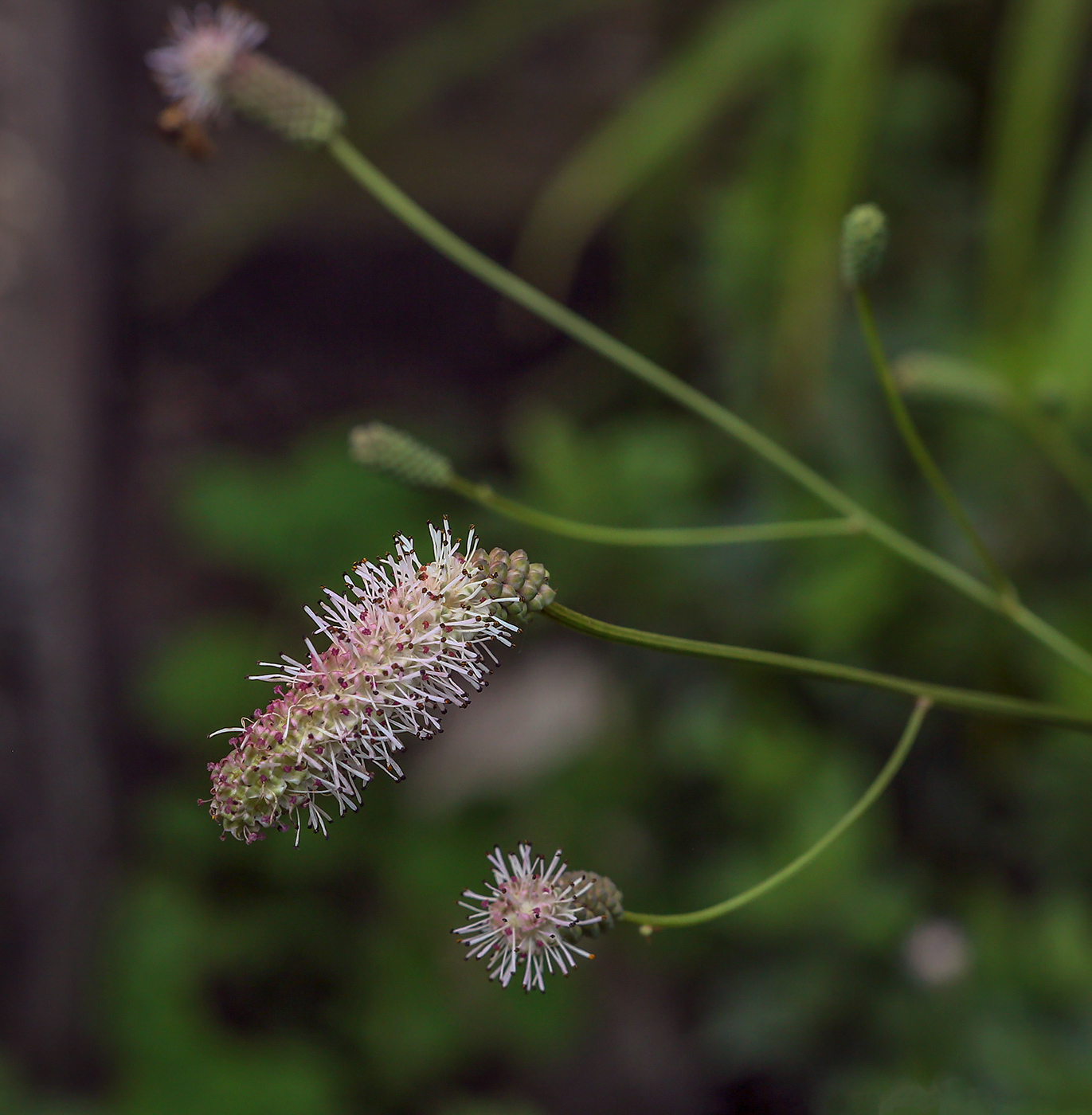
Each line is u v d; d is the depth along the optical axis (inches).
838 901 26.0
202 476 36.0
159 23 38.7
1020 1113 23.6
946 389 21.4
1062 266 25.7
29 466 35.9
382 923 34.4
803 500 27.4
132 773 39.0
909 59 31.7
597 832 32.0
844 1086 25.5
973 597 20.3
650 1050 34.5
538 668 35.1
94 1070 36.9
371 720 17.4
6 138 35.5
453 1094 34.1
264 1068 30.2
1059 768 27.0
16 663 36.0
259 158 39.7
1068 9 22.0
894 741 29.0
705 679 29.8
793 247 23.3
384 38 39.8
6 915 36.3
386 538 34.8
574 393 39.8
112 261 39.2
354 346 41.2
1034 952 25.0
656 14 37.9
